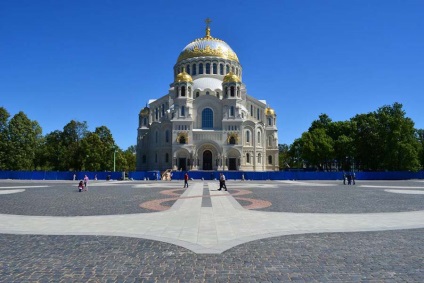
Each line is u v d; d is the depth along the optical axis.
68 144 121.44
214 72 121.31
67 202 29.38
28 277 9.79
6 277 9.77
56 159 116.50
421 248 13.02
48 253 12.33
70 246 13.38
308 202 29.25
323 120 120.06
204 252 12.49
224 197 33.97
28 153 99.94
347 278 9.73
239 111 106.19
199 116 107.88
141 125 123.88
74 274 10.07
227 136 103.69
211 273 10.19
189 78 108.19
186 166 102.56
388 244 13.67
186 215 21.45
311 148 101.44
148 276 9.91
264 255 12.09
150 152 113.31
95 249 12.91
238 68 126.56
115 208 25.06
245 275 10.01
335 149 104.25
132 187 52.19
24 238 14.81
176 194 38.00
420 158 108.62
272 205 26.97
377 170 99.75
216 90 113.94
